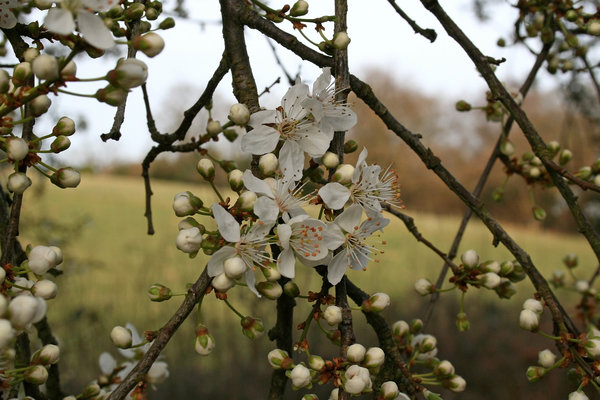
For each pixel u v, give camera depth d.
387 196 0.24
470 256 0.26
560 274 0.44
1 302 0.17
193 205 0.21
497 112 0.36
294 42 0.23
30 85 0.20
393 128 0.25
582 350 0.23
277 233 0.20
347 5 0.23
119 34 0.24
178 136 0.30
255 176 0.22
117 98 0.18
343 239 0.20
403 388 0.23
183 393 0.68
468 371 0.78
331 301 0.21
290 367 0.20
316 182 0.23
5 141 0.19
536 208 0.36
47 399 0.23
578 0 0.35
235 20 0.23
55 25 0.17
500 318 0.87
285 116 0.22
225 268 0.19
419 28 0.28
